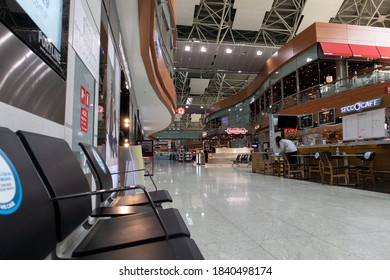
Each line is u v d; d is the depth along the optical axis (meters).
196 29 14.94
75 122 1.64
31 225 0.70
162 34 7.18
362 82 10.44
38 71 1.08
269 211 2.97
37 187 0.78
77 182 1.11
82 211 1.09
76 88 1.66
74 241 1.05
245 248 1.80
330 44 11.77
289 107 13.80
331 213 2.87
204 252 1.73
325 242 1.93
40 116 1.11
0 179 0.63
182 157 30.20
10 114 0.87
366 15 14.40
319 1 12.61
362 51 11.90
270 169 8.63
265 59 16.89
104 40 2.69
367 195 4.11
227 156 20.06
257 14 13.39
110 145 3.06
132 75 5.94
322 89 11.98
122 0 3.46
